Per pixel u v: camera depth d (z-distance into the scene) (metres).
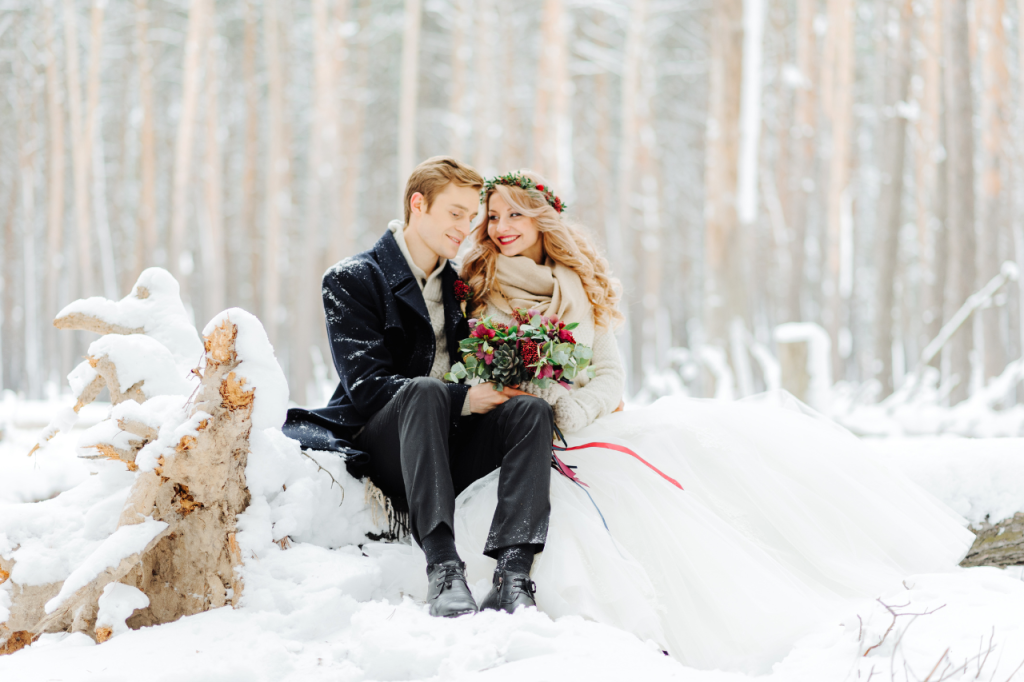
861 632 1.54
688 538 1.92
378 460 2.20
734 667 1.74
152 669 1.43
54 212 16.92
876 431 5.28
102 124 20.52
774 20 18.59
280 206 17.17
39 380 17.83
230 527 1.81
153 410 1.81
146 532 1.72
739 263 9.31
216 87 17.39
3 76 18.94
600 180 20.86
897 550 2.09
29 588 1.80
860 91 19.44
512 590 1.75
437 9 18.36
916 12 13.09
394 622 1.61
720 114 9.52
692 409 2.38
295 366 16.48
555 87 15.14
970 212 9.95
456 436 2.33
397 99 22.80
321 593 1.73
